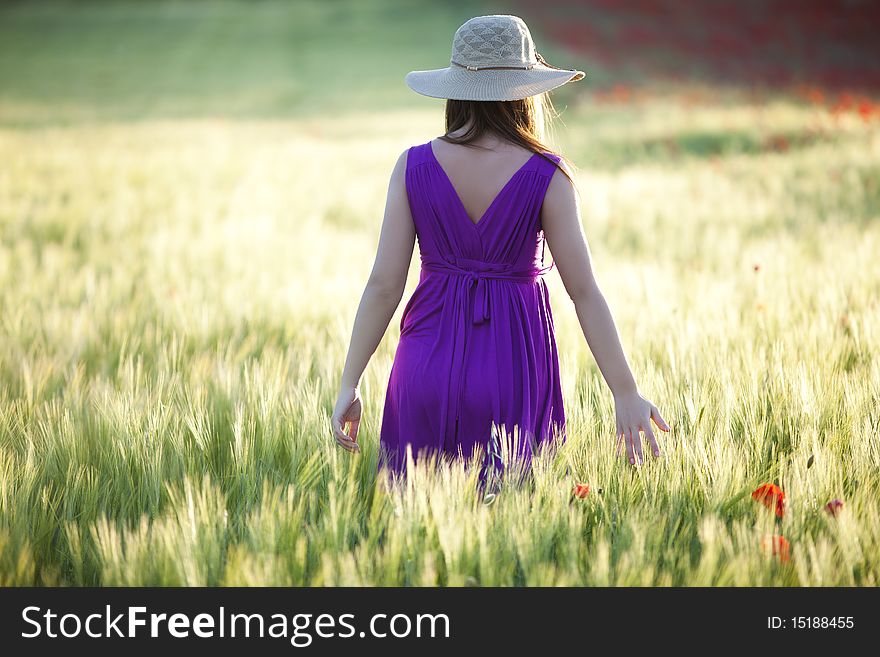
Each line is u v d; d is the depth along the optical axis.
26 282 22.02
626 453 9.74
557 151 10.45
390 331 16.83
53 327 17.45
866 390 11.97
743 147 54.31
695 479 9.77
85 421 11.54
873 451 10.20
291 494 8.93
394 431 10.39
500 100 9.43
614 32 141.25
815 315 16.31
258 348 16.52
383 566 8.46
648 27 143.62
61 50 174.25
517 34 9.65
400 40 162.00
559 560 8.60
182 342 15.41
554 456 9.89
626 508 9.31
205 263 25.48
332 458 10.08
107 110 108.81
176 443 10.57
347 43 163.75
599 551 8.05
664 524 8.74
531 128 9.89
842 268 20.72
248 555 8.22
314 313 18.64
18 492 9.67
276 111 105.50
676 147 56.41
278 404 11.45
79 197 39.16
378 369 12.70
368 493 10.02
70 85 134.50
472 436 9.78
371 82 125.75
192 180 46.44
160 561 8.29
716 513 9.11
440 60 141.12
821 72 102.31
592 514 9.38
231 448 10.70
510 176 9.52
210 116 101.31
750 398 11.54
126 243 29.47
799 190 37.34
